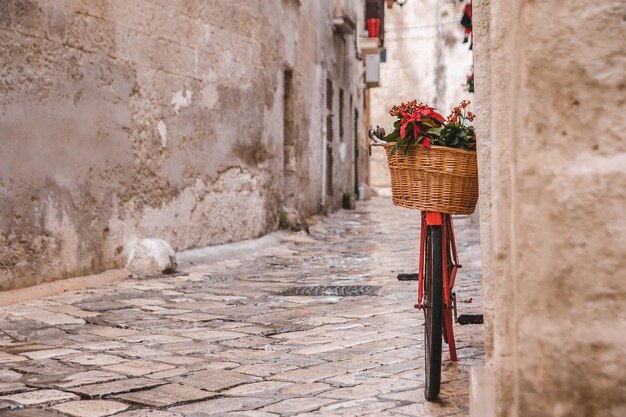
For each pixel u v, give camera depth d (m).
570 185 2.02
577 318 2.01
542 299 2.06
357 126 30.20
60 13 9.21
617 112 1.99
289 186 17.55
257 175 14.39
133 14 10.80
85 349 6.00
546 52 2.06
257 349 5.97
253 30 14.29
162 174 11.53
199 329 6.82
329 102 22.50
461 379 4.86
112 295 8.77
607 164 1.99
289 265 11.81
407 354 5.68
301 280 10.11
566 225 2.02
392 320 7.09
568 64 2.03
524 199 2.09
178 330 6.77
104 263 10.06
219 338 6.40
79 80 9.59
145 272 10.49
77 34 9.55
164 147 11.59
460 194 4.35
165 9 11.60
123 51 10.56
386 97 43.50
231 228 13.48
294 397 4.57
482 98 3.37
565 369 2.02
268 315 7.50
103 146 10.09
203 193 12.67
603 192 1.98
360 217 21.55
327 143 22.11
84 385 4.87
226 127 13.38
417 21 43.12
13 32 8.45
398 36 43.25
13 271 8.40
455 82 41.34
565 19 2.03
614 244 1.97
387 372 5.14
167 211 11.66
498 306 2.37
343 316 7.37
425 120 4.35
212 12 12.91
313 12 19.75
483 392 2.83
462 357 5.46
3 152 8.29
